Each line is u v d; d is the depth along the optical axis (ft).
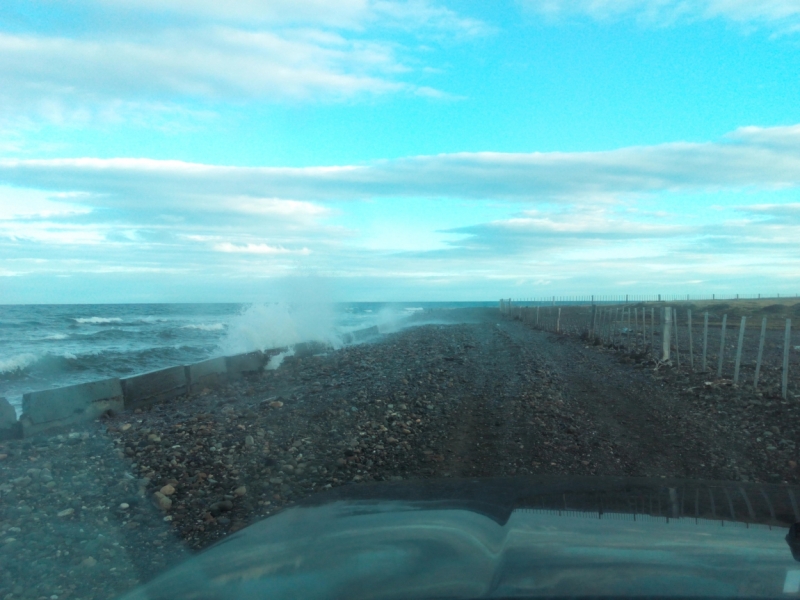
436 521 6.88
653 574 5.06
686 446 24.68
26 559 14.48
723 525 6.64
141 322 149.18
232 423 29.32
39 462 22.76
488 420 29.78
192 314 206.69
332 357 57.11
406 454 24.21
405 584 5.21
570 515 7.07
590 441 25.48
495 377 43.88
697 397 35.01
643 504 7.61
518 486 8.90
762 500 7.89
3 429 26.94
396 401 34.47
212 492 19.74
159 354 71.51
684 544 5.91
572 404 33.50
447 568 5.43
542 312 157.38
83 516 17.42
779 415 29.09
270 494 19.51
